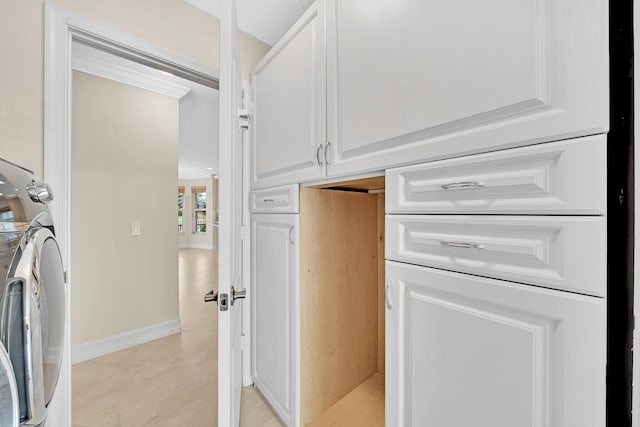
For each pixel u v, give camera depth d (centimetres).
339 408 161
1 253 72
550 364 59
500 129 67
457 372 76
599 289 53
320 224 154
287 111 151
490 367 69
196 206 1024
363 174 111
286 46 151
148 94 278
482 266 71
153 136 281
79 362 231
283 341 154
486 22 69
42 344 89
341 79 115
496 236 68
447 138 78
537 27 60
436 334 81
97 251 245
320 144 127
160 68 169
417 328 87
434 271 82
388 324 96
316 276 153
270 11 174
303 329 147
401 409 92
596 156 53
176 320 290
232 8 106
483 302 71
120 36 145
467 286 73
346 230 168
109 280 251
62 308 110
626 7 53
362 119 105
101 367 223
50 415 129
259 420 160
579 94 55
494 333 69
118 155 258
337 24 117
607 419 53
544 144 60
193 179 1008
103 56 233
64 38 128
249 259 193
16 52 117
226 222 100
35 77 121
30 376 75
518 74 63
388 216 96
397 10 91
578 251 55
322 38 125
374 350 190
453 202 77
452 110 77
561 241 58
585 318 54
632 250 52
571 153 56
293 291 147
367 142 103
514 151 65
